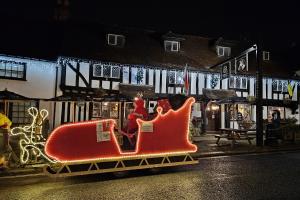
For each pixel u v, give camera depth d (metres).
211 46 25.89
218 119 23.61
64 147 7.59
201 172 9.03
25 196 6.36
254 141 17.91
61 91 18.34
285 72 27.02
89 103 18.91
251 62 26.36
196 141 17.16
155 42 23.78
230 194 6.59
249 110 24.62
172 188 7.11
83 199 6.17
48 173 7.48
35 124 8.91
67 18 22.34
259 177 8.35
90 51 19.78
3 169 8.48
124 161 8.39
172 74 21.53
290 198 6.30
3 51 16.78
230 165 10.26
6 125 8.92
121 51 21.19
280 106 25.25
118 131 9.27
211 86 22.70
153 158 8.84
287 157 12.28
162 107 9.19
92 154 7.91
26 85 17.50
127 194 6.56
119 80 20.00
